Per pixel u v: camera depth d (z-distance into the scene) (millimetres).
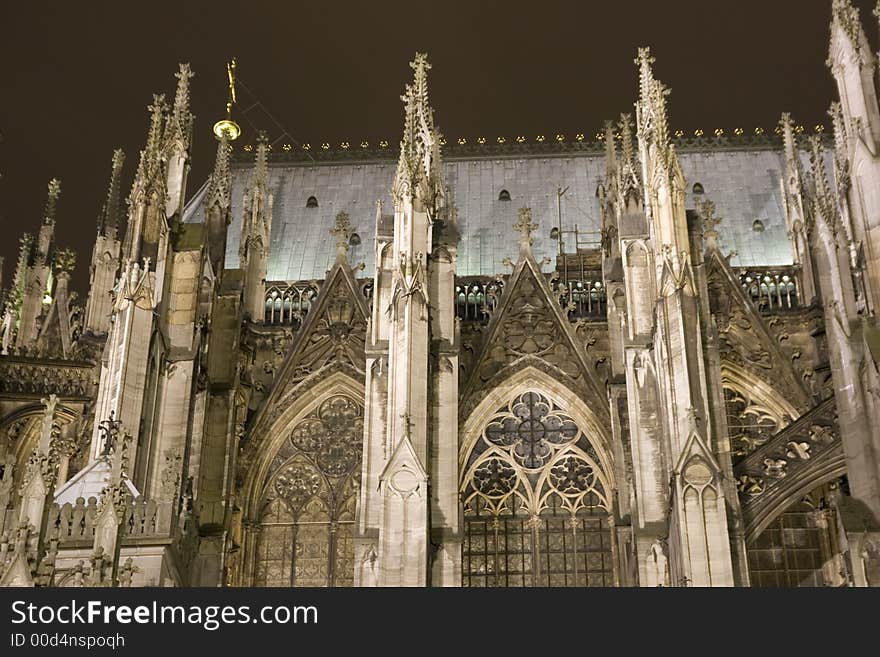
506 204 76188
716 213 74688
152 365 52094
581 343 61031
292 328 64625
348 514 58750
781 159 78062
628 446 55625
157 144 57000
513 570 56719
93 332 63188
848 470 46750
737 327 62375
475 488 58500
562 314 61812
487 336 61312
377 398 53281
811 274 64375
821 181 54344
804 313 63469
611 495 57594
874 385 46031
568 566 56594
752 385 61312
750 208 74750
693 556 45406
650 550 49500
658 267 52250
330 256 73375
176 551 44625
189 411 52750
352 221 75938
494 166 79125
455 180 78375
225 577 53188
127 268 52625
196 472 53469
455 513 51781
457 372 54750
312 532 58531
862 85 53562
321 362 62156
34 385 60188
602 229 64812
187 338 54062
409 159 56750
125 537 43000
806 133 79250
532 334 61719
